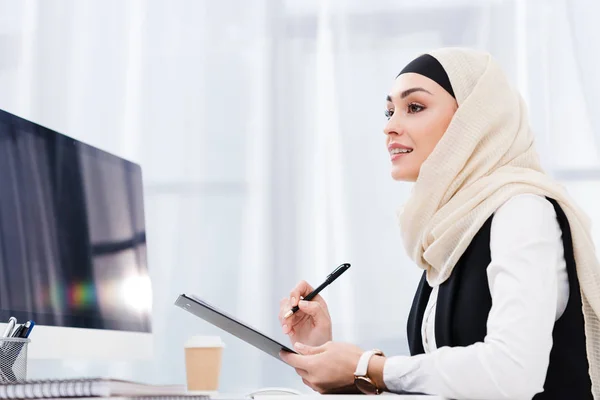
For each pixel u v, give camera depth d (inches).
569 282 52.2
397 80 61.5
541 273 47.2
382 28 110.8
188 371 57.5
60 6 116.6
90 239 66.2
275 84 111.9
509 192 52.5
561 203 53.2
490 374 44.2
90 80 114.8
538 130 105.7
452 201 56.4
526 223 49.7
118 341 67.4
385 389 47.9
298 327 69.8
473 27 109.3
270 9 113.4
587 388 51.5
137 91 114.1
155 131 113.0
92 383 34.8
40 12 116.6
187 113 112.8
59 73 115.4
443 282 55.4
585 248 53.2
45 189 61.5
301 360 49.9
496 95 58.1
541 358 44.8
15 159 58.6
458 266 54.3
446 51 60.8
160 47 114.7
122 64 114.9
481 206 53.8
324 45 111.4
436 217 57.0
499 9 108.7
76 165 66.2
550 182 54.4
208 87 113.1
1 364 45.1
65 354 60.3
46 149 62.5
